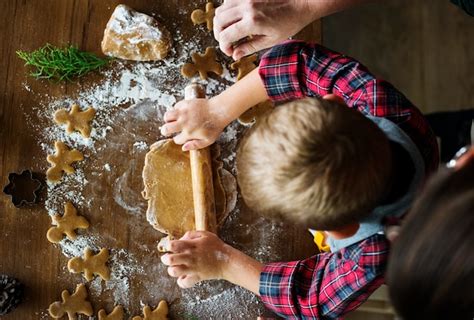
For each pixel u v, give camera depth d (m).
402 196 0.86
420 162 0.89
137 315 1.06
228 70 1.12
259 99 1.06
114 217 1.07
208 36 1.12
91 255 1.05
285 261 1.09
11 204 1.04
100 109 1.08
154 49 1.08
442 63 1.69
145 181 1.07
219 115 1.04
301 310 1.00
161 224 1.07
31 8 1.08
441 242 0.58
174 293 1.07
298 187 0.76
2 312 1.00
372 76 0.99
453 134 1.31
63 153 1.06
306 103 0.78
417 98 1.70
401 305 0.61
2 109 1.05
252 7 0.94
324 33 1.67
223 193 1.08
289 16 0.97
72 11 1.09
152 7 1.10
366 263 0.92
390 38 1.69
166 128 1.05
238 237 1.08
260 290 1.02
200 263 1.01
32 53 1.06
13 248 1.04
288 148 0.75
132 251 1.06
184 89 1.10
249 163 0.79
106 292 1.05
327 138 0.75
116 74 1.09
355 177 0.76
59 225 1.04
